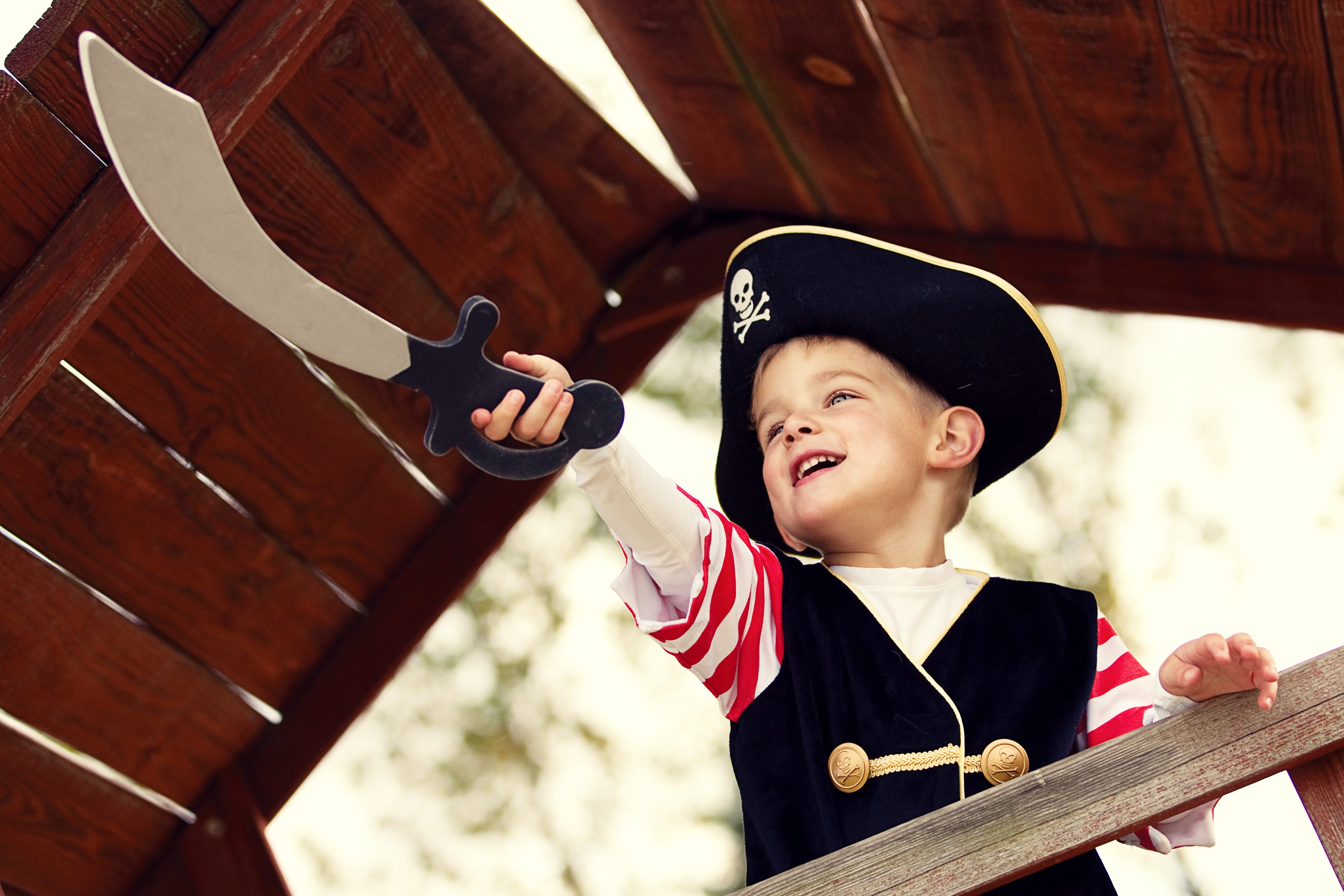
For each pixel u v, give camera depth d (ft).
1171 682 4.62
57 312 6.52
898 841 4.61
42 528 9.14
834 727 5.65
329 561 10.67
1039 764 5.55
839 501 6.19
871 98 9.76
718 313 17.92
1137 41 8.39
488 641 18.13
